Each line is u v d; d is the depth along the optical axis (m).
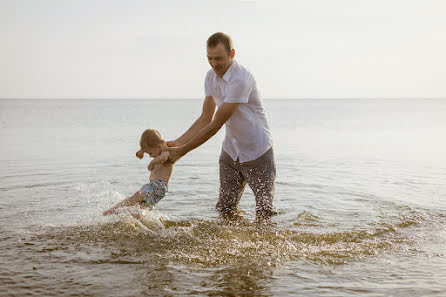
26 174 7.19
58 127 22.48
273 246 3.73
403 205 5.20
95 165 8.38
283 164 8.83
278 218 4.64
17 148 11.50
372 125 25.48
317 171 7.90
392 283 2.89
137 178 6.89
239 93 4.08
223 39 4.02
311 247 3.71
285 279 2.96
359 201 5.43
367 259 3.41
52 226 4.20
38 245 3.64
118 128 22.09
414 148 12.30
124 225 4.27
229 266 3.21
